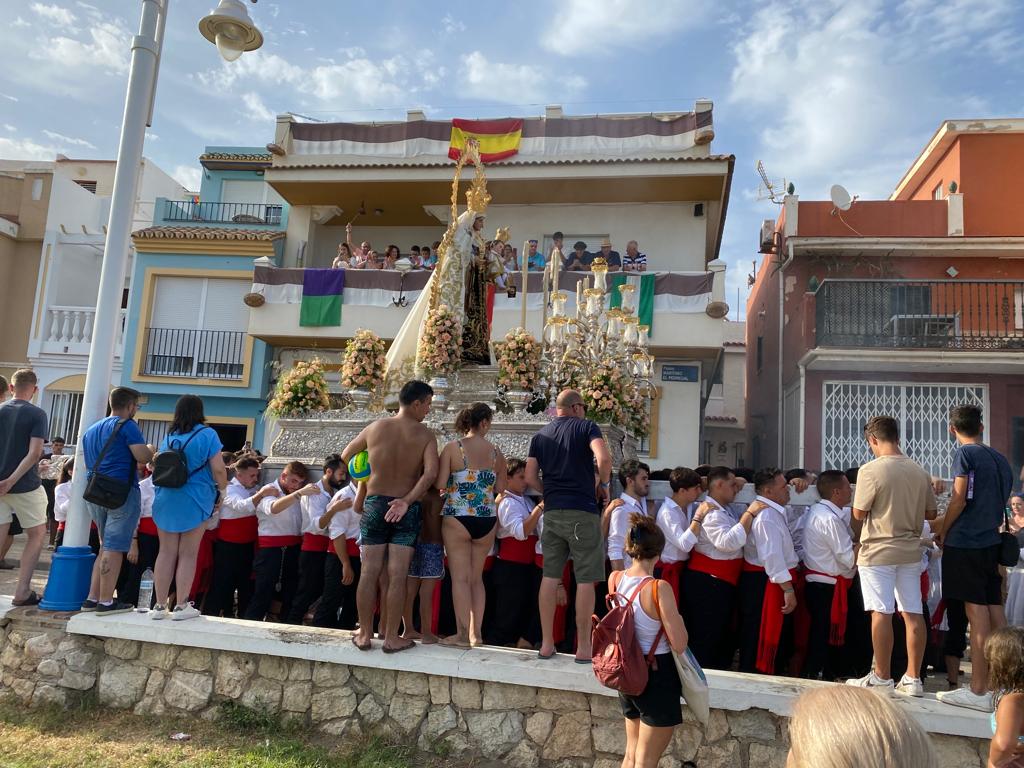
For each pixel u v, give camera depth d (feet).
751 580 18.11
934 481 22.12
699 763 14.10
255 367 57.57
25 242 64.49
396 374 30.50
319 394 30.63
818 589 17.90
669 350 50.67
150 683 17.21
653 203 58.70
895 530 14.57
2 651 18.20
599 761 14.39
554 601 15.89
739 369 87.10
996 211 51.11
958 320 48.55
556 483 16.02
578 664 15.17
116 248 20.03
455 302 29.01
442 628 20.80
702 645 17.95
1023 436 48.29
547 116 58.80
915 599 14.52
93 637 17.78
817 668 17.81
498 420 25.91
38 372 61.72
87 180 79.66
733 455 82.23
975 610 14.02
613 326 27.09
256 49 23.53
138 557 22.11
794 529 19.95
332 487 22.47
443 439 26.32
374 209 62.03
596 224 59.11
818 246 51.98
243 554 21.89
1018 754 9.66
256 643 16.52
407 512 16.12
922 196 59.47
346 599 21.68
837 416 50.01
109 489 17.84
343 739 15.67
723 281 49.57
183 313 59.57
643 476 19.93
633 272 50.67
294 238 61.52
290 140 59.36
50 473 41.29
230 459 28.76
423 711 15.55
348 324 53.16
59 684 17.58
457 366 28.84
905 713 4.60
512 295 31.63
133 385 58.34
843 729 4.40
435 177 56.24
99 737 15.71
